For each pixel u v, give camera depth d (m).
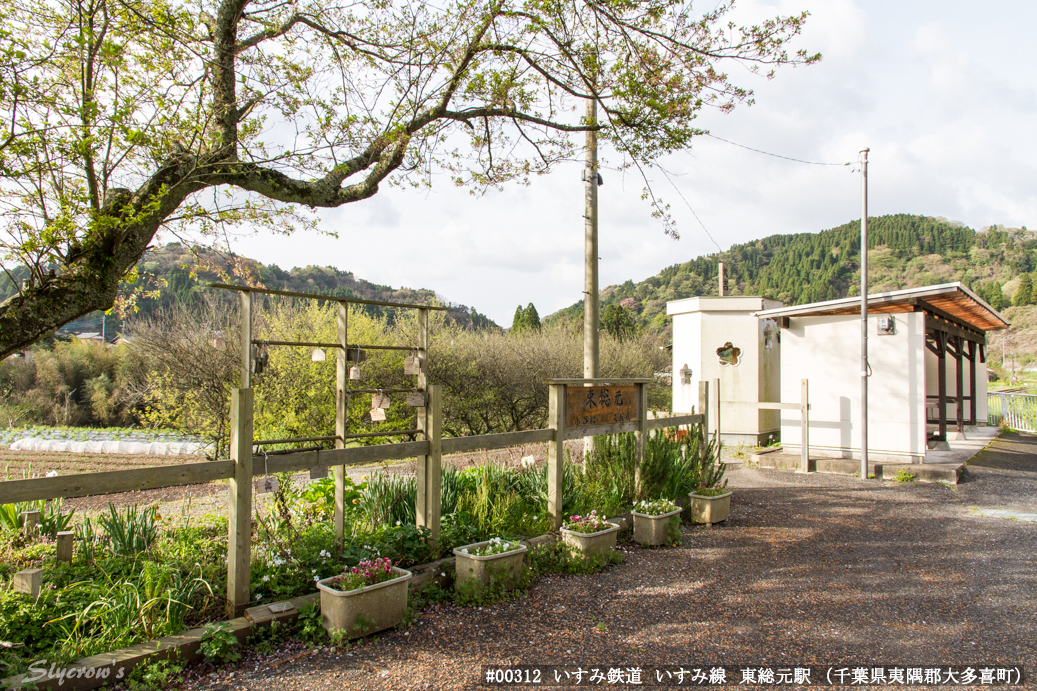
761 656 3.24
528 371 18.94
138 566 4.12
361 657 3.20
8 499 2.64
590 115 8.16
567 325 23.97
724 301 13.06
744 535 5.87
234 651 3.15
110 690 2.77
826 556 5.14
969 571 4.73
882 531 6.01
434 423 4.57
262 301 15.23
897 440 9.41
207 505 8.23
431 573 4.20
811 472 9.51
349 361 4.16
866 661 3.19
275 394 12.69
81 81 3.70
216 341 4.23
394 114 5.05
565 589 4.29
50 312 3.51
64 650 2.90
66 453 16.61
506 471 6.53
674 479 6.77
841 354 9.93
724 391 13.04
